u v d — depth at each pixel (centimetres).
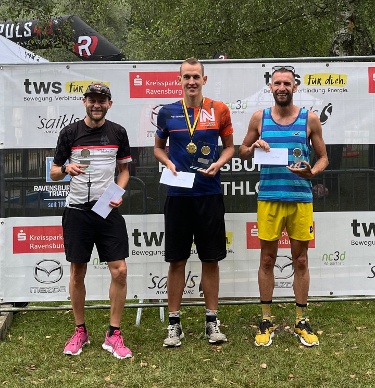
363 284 498
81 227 408
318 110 489
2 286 487
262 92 485
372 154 492
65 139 407
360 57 482
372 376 367
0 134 481
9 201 486
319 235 496
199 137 415
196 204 418
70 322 491
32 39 1100
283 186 419
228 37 1288
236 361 397
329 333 450
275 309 523
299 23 1254
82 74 481
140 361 399
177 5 1382
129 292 494
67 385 360
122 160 423
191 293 496
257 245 493
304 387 354
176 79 482
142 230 491
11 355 410
